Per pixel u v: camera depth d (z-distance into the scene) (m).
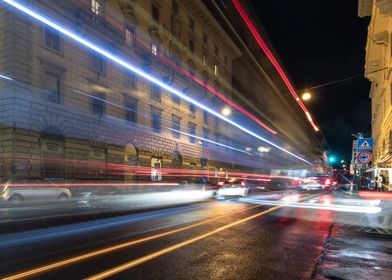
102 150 25.80
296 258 5.95
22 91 19.89
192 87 40.16
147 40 31.97
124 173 27.78
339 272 5.16
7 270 5.12
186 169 37.72
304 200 18.39
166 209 14.16
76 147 23.25
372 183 28.28
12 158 19.08
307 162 68.06
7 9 19.95
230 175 44.06
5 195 13.99
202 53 43.53
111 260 5.73
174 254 6.18
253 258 5.94
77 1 23.33
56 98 22.28
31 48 20.55
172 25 36.59
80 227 9.29
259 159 56.59
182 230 8.69
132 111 29.84
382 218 10.59
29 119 20.12
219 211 13.15
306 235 8.04
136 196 19.50
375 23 23.88
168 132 34.97
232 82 54.22
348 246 6.90
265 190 30.09
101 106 25.92
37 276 4.83
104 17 25.98
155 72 33.03
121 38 27.47
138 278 4.79
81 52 24.17
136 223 9.98
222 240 7.44
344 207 13.93
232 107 52.16
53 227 9.31
